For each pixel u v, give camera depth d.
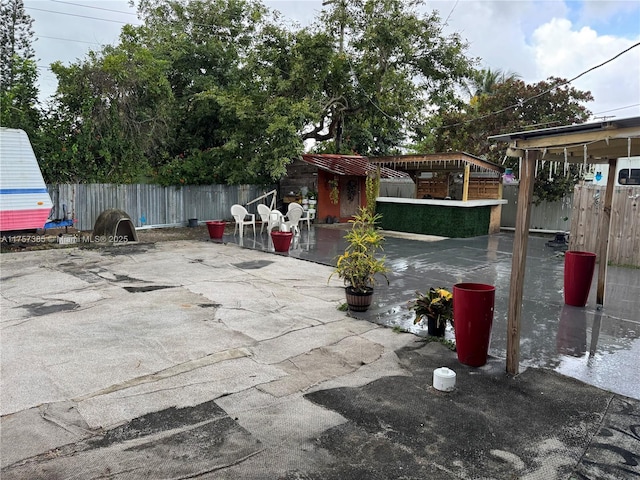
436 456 2.74
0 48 16.55
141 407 3.25
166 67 14.63
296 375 3.86
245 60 15.58
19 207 9.75
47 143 11.96
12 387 3.51
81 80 12.34
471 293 3.99
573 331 5.12
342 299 6.36
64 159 12.15
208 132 16.70
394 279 7.59
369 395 3.52
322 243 11.43
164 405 3.29
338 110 16.58
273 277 7.68
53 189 12.10
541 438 2.96
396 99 15.02
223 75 16.95
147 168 14.09
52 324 5.02
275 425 3.05
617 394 3.59
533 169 3.81
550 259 9.76
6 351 4.23
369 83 15.74
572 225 10.07
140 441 2.82
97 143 12.76
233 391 3.53
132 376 3.75
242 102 13.59
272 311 5.71
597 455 2.78
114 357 4.14
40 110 12.11
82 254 9.48
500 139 3.93
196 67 16.75
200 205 15.36
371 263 5.66
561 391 3.63
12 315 5.32
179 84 16.83
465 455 2.76
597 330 5.17
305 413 3.22
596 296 6.53
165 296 6.29
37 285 6.78
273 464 2.62
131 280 7.21
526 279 7.79
